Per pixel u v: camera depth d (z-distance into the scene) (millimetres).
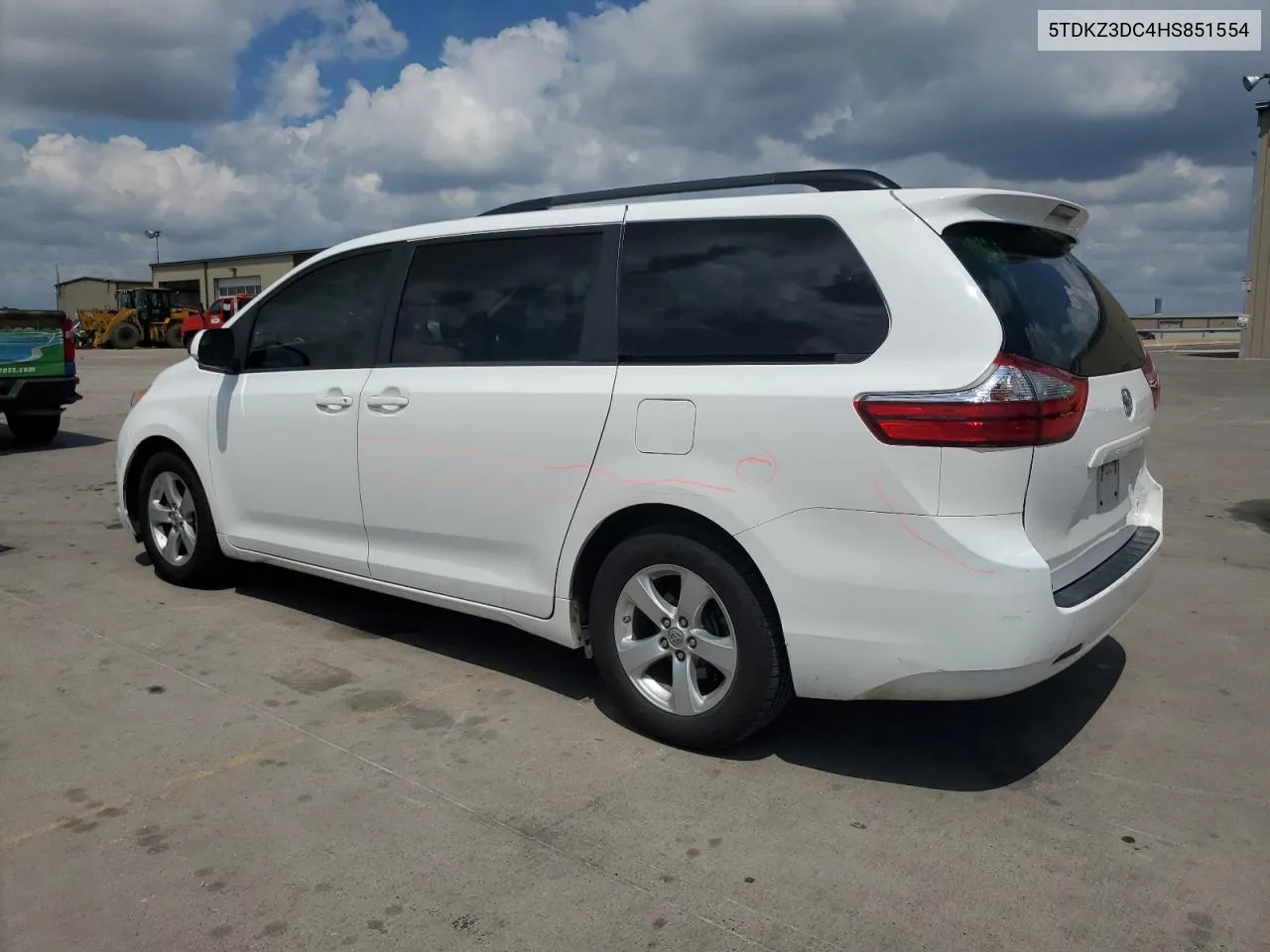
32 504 7957
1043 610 2938
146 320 42812
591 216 3803
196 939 2521
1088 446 3250
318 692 4078
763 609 3295
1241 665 4441
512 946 2502
